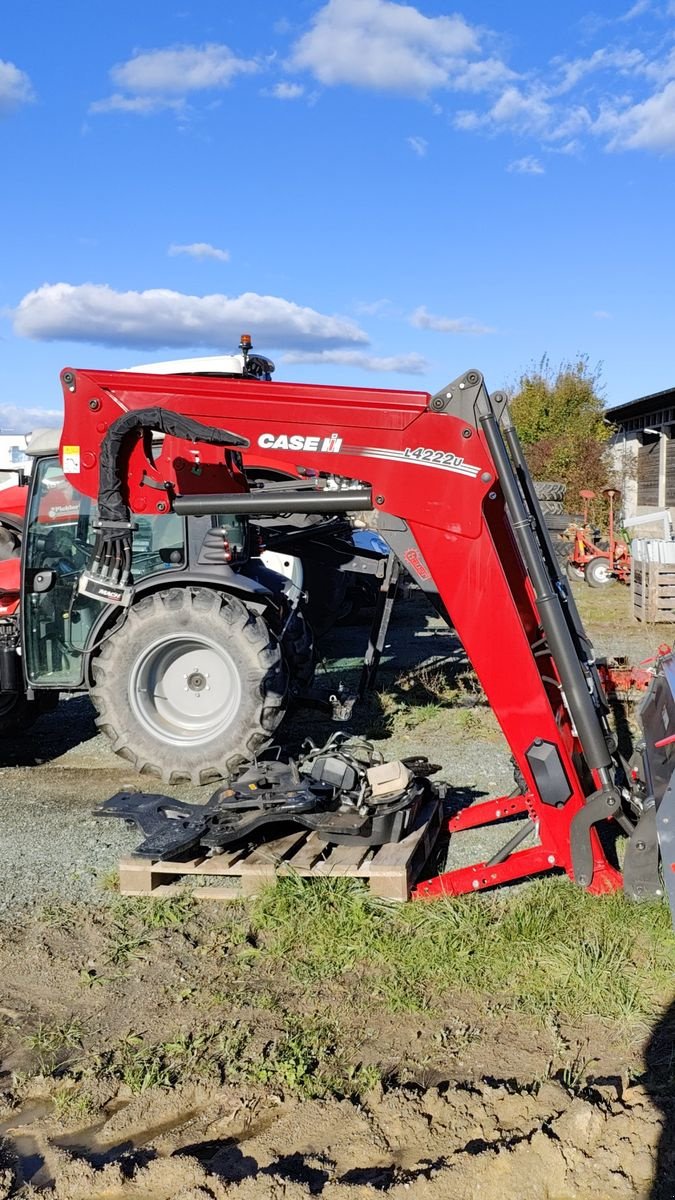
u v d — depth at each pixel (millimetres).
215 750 6168
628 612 14250
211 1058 3312
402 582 12281
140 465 4465
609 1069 3150
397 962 3846
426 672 9312
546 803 4082
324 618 9875
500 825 5430
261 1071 3209
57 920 4359
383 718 7789
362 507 4074
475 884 4262
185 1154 2850
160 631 6145
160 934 4203
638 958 3777
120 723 6258
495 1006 3557
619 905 4027
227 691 6266
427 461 3996
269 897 4281
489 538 3955
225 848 4652
